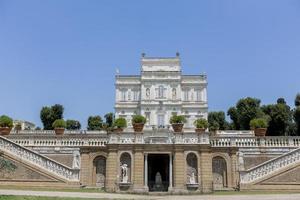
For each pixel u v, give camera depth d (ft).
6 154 90.63
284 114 202.69
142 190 88.33
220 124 268.82
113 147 91.81
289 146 98.48
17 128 156.15
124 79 272.10
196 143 91.04
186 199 63.62
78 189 86.12
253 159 97.91
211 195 75.66
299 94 207.00
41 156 90.07
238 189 87.76
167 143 91.66
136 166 90.22
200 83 268.41
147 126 215.92
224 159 93.97
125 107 266.77
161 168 99.45
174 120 115.34
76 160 90.27
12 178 88.99
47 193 71.20
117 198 63.77
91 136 102.99
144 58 273.13
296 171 86.33
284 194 74.69
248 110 218.79
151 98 264.52
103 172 94.68
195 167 90.63
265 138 99.35
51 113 243.60
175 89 266.57
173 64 271.28
